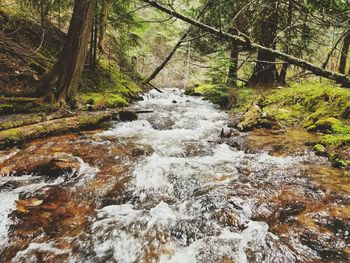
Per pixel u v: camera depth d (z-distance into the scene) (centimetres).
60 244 279
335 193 348
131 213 333
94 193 372
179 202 360
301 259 250
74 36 774
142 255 267
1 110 667
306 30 815
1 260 259
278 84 1189
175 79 2019
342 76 543
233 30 569
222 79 1274
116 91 1088
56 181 401
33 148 500
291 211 318
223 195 357
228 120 800
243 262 251
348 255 251
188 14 1048
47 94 761
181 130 696
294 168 434
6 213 322
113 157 481
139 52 1789
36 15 1079
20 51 870
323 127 610
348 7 711
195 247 275
